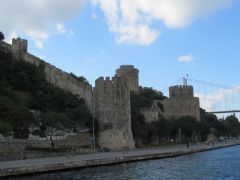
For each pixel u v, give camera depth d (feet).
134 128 413.39
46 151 235.81
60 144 288.10
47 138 272.10
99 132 331.36
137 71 580.30
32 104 309.01
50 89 341.41
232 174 173.37
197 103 585.63
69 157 213.25
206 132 585.63
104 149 308.19
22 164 164.55
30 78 342.44
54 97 324.60
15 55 355.56
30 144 246.47
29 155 212.02
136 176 161.48
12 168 151.74
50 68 367.04
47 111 290.56
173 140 500.33
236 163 227.20
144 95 589.73
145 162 228.84
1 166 156.04
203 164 219.82
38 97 322.75
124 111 340.18
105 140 329.72
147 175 165.58
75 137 306.14
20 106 261.44
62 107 325.01
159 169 189.37
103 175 162.30
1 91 290.76
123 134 337.11
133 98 474.08
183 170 186.70
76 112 315.37
